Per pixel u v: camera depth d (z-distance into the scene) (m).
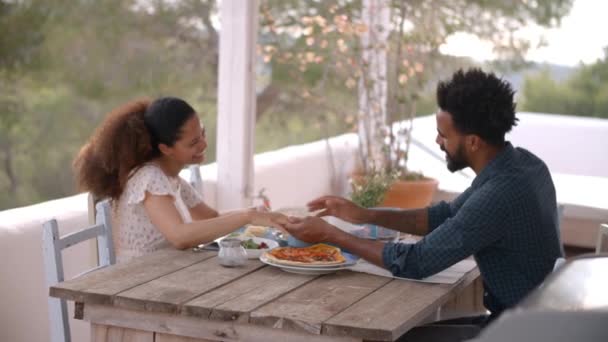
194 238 2.56
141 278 2.26
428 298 2.17
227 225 2.55
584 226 4.80
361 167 5.46
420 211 2.82
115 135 2.72
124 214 2.71
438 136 2.47
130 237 2.71
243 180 4.25
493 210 2.28
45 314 3.19
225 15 4.19
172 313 2.05
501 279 2.37
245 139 4.23
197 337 2.07
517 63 7.90
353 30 5.35
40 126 8.37
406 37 5.63
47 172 8.51
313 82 8.14
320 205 2.85
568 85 9.19
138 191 2.66
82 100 8.41
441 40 5.83
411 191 4.92
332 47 6.33
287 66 8.34
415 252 2.33
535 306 0.99
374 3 5.50
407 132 5.42
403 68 5.65
